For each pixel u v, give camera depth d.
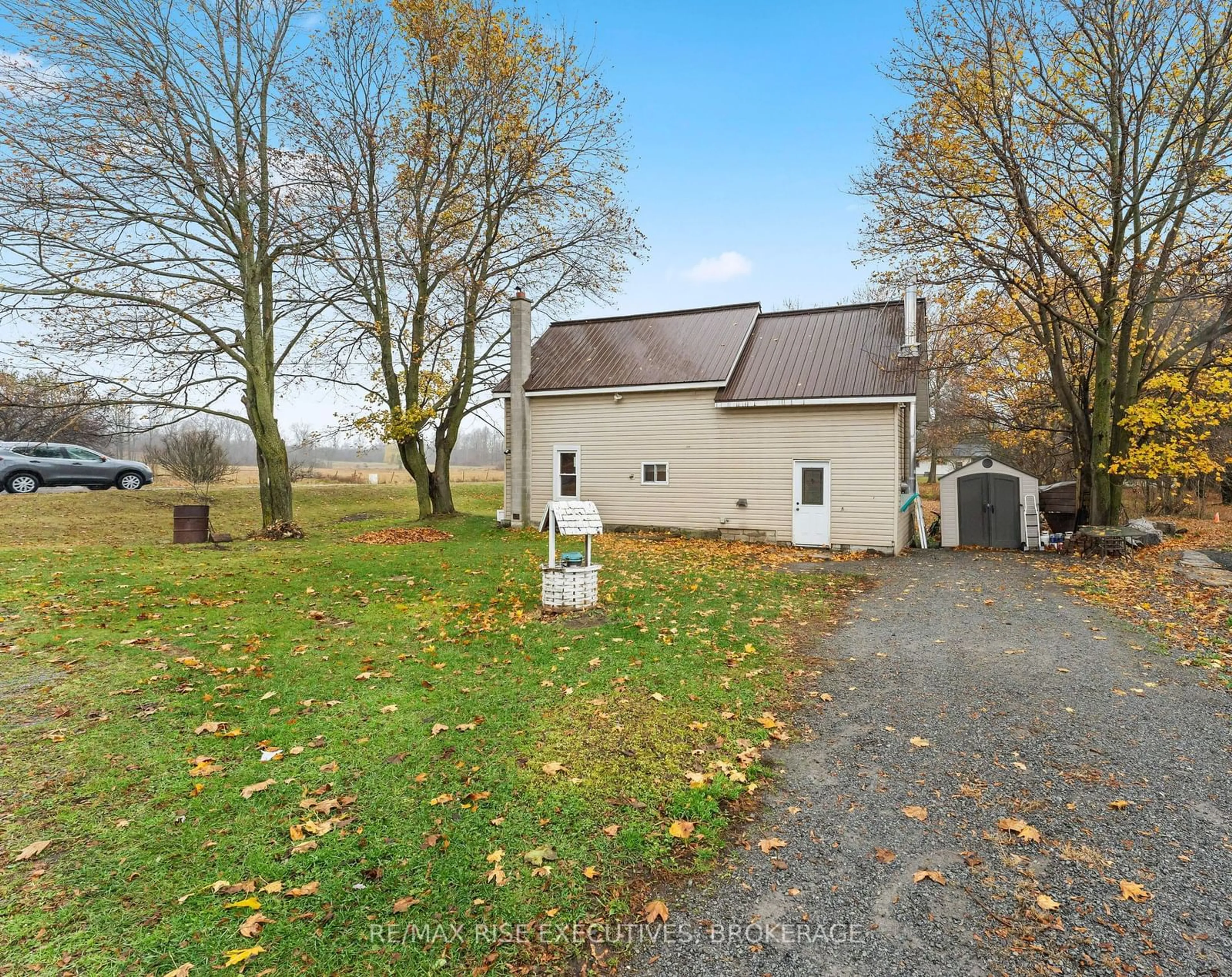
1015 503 14.82
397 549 12.77
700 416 15.45
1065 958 2.53
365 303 16.89
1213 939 2.60
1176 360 14.23
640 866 3.09
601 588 9.24
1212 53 11.68
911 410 16.23
